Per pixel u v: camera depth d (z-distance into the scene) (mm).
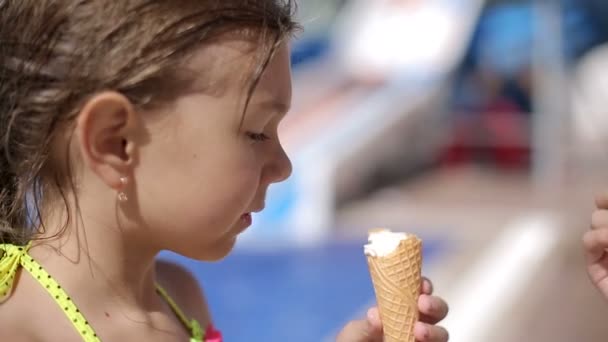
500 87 14328
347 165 11523
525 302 6859
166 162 1840
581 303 6828
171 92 1817
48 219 1921
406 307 1991
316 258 9578
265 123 1928
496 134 14078
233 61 1851
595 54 15164
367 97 13852
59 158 1878
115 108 1790
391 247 1991
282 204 10648
